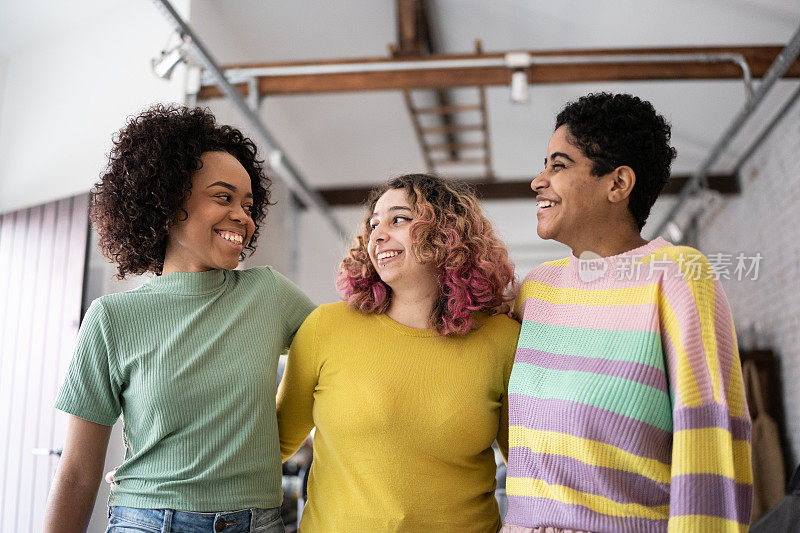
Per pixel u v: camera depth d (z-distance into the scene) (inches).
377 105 281.0
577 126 61.8
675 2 181.8
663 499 55.1
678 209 262.7
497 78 191.0
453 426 64.4
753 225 233.1
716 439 52.2
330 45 236.7
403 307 70.4
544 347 62.0
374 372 66.1
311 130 293.0
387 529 62.0
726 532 50.7
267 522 64.6
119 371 65.5
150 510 61.5
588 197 61.1
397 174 79.0
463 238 69.7
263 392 66.7
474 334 68.5
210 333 67.2
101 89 167.5
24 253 149.9
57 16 169.6
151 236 70.0
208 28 194.4
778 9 169.2
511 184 322.3
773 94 204.4
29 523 133.0
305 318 75.9
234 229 70.8
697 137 244.4
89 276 142.6
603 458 55.0
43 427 136.4
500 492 103.7
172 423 63.6
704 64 181.3
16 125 175.0
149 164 68.2
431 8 225.9
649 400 54.5
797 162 196.2
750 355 214.2
